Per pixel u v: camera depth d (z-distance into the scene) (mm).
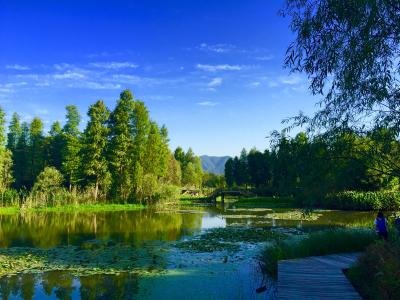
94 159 47594
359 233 13453
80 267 12781
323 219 29078
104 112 49625
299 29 6094
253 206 45906
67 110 55219
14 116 62938
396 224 13117
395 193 35906
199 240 18266
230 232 20844
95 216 33188
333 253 12586
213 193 56562
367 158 6148
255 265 12914
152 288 10391
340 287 8273
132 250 15820
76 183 49250
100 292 10078
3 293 9992
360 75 5629
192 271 12188
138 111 51094
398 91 5641
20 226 25219
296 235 19672
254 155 73312
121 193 48906
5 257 14398
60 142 57781
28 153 59562
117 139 48500
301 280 8852
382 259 7656
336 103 6137
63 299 9516
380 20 5207
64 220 29484
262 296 9648
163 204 48156
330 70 5805
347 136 6164
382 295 6910
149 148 53438
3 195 41938
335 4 5504
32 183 57469
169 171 73188
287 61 6195
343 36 5574
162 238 19344
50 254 15000
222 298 9516
